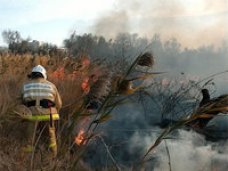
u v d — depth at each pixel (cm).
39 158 536
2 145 632
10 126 699
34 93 769
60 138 511
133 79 412
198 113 406
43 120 733
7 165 521
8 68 1283
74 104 465
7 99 757
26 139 681
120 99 430
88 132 496
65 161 489
